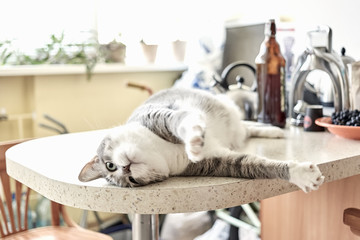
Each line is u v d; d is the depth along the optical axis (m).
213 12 2.58
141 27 2.83
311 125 1.30
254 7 2.21
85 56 2.58
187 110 0.91
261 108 1.38
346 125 1.16
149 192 0.79
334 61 1.30
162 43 2.94
